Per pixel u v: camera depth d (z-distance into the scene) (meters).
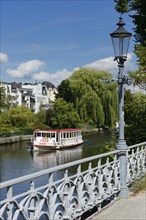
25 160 38.38
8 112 71.12
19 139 62.31
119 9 11.84
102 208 7.35
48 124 71.44
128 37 8.00
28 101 124.56
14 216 4.38
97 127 65.75
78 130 53.94
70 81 65.69
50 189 5.35
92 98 61.88
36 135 50.50
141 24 14.55
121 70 8.13
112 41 8.07
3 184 4.07
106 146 16.25
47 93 140.88
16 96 118.62
